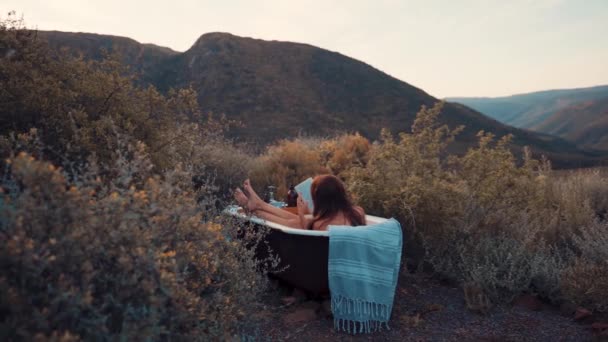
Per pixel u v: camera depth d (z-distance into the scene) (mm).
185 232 1993
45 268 1466
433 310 3354
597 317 3143
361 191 4602
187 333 1818
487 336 2945
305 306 3375
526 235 3988
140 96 3885
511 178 4637
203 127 4141
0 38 3207
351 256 3023
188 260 1945
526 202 4754
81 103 3443
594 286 3170
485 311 3275
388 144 4918
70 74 3562
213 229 2174
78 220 1542
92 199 1774
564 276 3438
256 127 40531
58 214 1493
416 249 4297
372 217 3908
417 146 4969
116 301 1536
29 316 1355
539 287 3545
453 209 4145
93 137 3125
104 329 1412
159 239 1837
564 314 3270
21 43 3381
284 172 7270
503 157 4738
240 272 2568
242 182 6473
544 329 3031
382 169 4758
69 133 3074
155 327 1532
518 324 3111
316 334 2955
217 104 45344
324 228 3418
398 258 3178
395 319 3217
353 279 3000
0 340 1271
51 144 3033
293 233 3191
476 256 3850
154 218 1825
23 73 3236
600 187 6363
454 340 2900
